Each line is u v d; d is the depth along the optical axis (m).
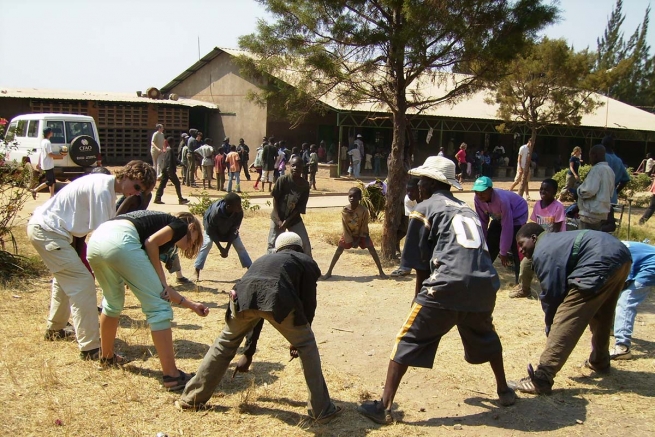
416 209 4.57
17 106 28.70
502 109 21.39
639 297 5.74
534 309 7.40
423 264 4.55
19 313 6.36
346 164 28.31
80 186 5.20
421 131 32.94
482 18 9.05
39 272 8.05
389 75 9.99
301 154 25.39
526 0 8.95
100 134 28.77
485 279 4.26
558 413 4.60
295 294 4.15
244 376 5.05
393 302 7.59
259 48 9.63
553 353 4.88
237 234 8.02
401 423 4.38
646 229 14.16
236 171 20.58
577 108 20.94
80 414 4.21
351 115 26.98
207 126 32.84
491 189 7.72
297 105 10.09
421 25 8.59
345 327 6.61
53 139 19.12
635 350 6.01
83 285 5.15
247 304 4.03
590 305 4.83
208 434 4.05
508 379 5.20
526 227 5.30
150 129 30.11
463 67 9.74
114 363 5.07
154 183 5.60
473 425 4.38
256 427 4.18
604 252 4.78
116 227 4.65
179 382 4.66
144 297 4.61
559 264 4.91
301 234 8.47
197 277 8.24
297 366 5.29
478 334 4.53
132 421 4.16
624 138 36.34
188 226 5.04
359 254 10.52
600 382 5.20
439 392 4.96
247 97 10.40
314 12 9.28
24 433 3.91
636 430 4.36
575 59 19.72
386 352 5.86
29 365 5.00
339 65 9.57
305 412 4.43
